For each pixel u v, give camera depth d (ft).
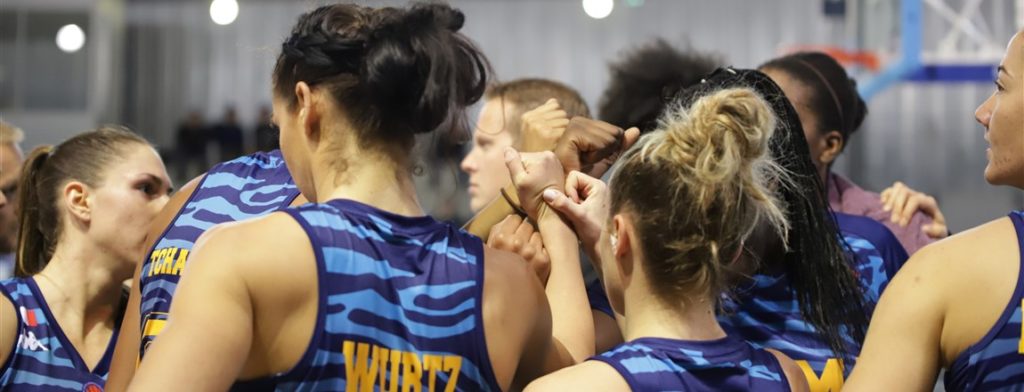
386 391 4.50
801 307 6.19
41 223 7.38
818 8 34.60
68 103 37.19
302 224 4.50
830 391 6.02
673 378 4.86
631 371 4.83
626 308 5.23
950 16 22.38
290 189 6.19
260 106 38.34
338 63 4.70
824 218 6.29
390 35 4.70
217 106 38.58
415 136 4.91
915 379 4.83
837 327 6.14
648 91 8.68
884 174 34.17
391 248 4.65
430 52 4.72
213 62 38.68
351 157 4.75
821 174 7.94
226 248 4.45
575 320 5.51
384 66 4.65
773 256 6.24
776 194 5.97
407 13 4.79
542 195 5.86
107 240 7.29
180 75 38.65
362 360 4.47
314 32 4.75
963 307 4.77
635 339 5.06
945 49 22.00
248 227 4.55
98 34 37.52
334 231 4.54
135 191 7.36
